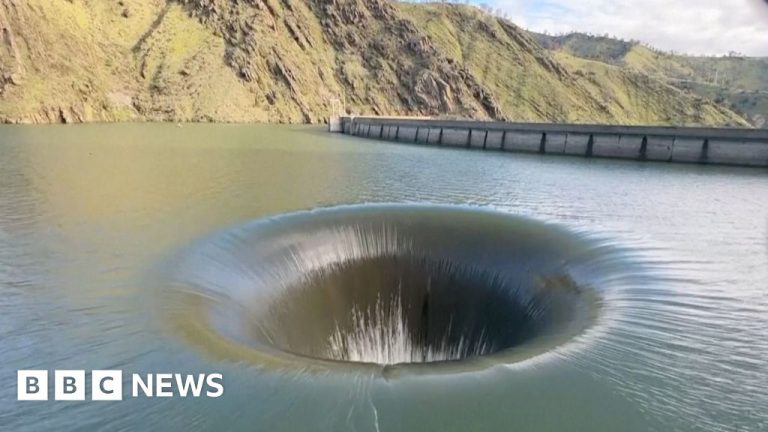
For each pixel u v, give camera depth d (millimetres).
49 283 14617
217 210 24844
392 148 63969
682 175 41969
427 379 9742
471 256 18641
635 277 15430
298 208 25812
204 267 15688
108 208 24844
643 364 10555
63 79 94375
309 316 16844
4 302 13242
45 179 32875
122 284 14461
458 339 17891
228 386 9531
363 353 17391
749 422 8961
